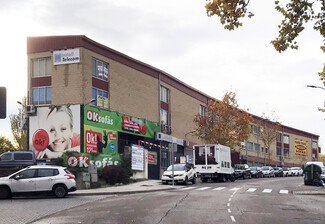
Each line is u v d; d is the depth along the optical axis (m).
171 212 16.28
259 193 26.38
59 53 36.69
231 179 44.84
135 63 44.03
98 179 33.00
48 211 17.30
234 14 10.38
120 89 41.06
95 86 37.53
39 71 37.47
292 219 14.95
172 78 52.47
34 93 37.38
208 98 65.38
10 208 18.33
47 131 35.88
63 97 36.16
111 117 38.72
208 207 17.94
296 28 10.74
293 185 37.09
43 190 22.73
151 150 45.28
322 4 10.43
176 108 53.78
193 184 37.47
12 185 22.34
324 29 10.68
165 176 35.22
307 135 107.75
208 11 10.52
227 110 56.88
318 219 15.14
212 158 41.28
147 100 46.06
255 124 83.06
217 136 56.47
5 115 10.27
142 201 20.34
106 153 37.50
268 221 14.33
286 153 96.38
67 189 23.11
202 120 57.06
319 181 37.22
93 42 37.34
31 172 22.83
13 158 32.09
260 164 84.12
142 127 43.84
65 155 34.38
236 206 18.48
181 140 53.62
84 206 18.88
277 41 10.96
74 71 36.12
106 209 17.42
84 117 35.31
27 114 36.66
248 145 79.31
